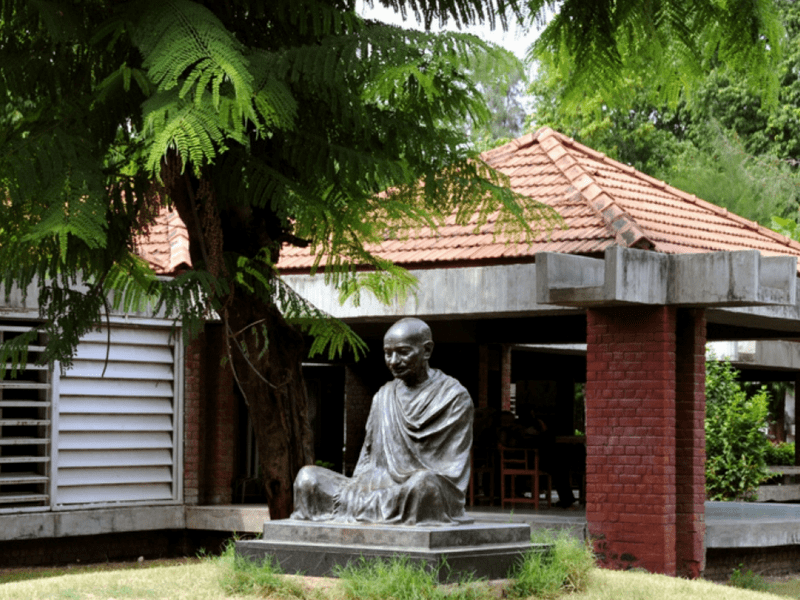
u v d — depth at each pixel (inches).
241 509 544.4
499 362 721.0
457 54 269.3
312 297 537.3
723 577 510.6
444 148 313.1
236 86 225.1
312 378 826.2
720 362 756.0
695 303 461.4
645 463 464.4
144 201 303.0
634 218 524.4
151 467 556.7
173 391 565.0
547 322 639.8
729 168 1055.0
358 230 325.1
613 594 323.0
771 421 1130.7
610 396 476.1
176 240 579.2
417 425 324.2
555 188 558.3
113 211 292.5
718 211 657.6
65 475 520.1
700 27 305.0
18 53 298.0
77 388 526.0
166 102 239.8
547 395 897.5
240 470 677.9
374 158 299.6
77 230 239.0
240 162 300.2
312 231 326.0
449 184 327.9
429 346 335.3
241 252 348.2
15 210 270.4
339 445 813.9
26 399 524.1
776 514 573.0
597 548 470.9
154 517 548.4
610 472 472.7
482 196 330.0
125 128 286.8
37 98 314.7
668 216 581.3
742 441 724.0
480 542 310.8
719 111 1179.9
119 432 542.9
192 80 228.2
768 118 1144.8
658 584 354.9
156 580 334.6
